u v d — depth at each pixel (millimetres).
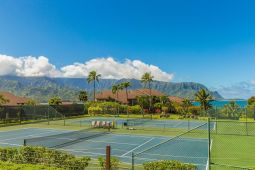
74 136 33969
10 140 31125
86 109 73812
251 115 59000
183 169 12852
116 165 15188
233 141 29766
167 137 34281
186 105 78438
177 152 23703
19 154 14750
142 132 39281
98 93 104875
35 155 14523
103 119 61594
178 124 51250
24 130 41125
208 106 76750
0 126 45625
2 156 14953
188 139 31875
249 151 24062
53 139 31000
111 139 32156
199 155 22359
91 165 17625
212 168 17594
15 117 51188
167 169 12844
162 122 55281
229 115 59281
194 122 55281
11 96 71875
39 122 53844
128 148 26391
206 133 37125
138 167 17359
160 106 82688
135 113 77500
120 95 102000
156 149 25375
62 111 65312
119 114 75750
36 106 56250
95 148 26016
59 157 14219
